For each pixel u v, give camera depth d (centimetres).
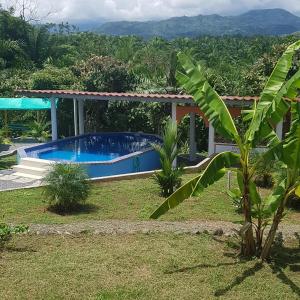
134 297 615
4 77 3412
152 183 1426
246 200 722
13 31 4672
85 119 2622
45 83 2880
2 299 605
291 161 650
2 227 805
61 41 5394
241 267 716
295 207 1150
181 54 758
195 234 885
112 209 1145
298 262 739
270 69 2419
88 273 689
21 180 1576
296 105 657
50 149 2081
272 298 615
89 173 1598
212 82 2414
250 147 673
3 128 2548
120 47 5962
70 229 912
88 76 2725
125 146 2239
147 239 855
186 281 665
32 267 713
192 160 2014
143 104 2595
